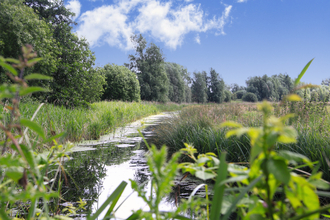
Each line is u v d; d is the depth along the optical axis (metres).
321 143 2.69
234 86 82.38
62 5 13.31
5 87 0.38
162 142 5.02
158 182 0.40
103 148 4.66
